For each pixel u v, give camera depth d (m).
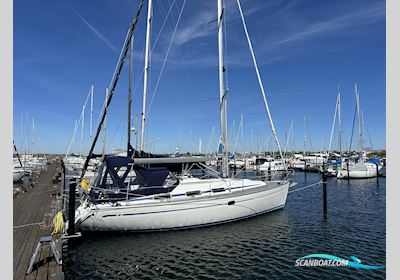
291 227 12.78
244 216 12.98
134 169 11.48
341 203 19.58
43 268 6.35
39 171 28.77
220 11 14.84
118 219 10.59
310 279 7.98
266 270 8.48
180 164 13.07
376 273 8.36
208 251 9.84
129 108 12.32
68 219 9.34
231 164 48.47
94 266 8.66
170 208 11.20
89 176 24.72
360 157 39.44
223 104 14.62
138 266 8.68
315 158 52.12
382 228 12.96
